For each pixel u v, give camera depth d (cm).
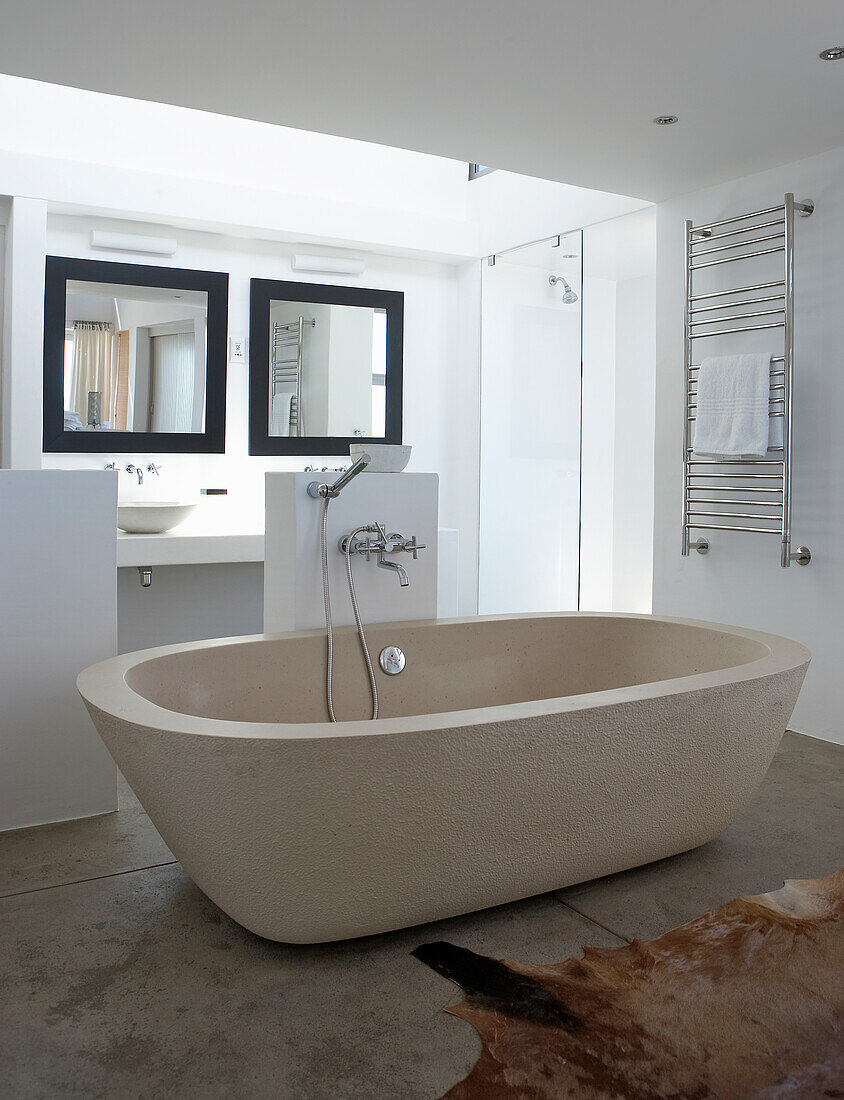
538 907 239
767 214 398
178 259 498
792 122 348
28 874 254
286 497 304
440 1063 177
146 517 445
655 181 417
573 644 334
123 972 206
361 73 314
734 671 255
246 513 524
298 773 192
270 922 209
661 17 272
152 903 238
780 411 389
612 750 228
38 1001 195
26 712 283
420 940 222
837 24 276
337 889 206
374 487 313
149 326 489
